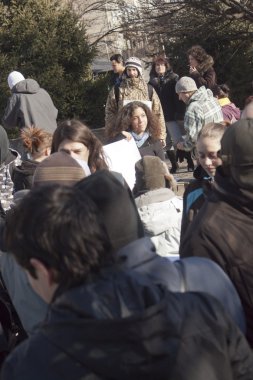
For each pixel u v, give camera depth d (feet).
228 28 65.51
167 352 6.65
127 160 18.75
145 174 13.82
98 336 6.48
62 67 54.13
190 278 8.05
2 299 12.37
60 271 6.78
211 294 7.91
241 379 7.21
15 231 6.93
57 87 53.16
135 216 8.56
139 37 69.21
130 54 74.28
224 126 13.43
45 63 53.42
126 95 30.66
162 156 21.80
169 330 6.74
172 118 39.19
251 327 9.36
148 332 6.57
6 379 6.69
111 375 6.49
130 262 7.88
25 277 10.09
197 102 26.73
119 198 8.45
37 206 6.91
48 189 7.09
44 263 6.84
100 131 33.06
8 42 53.21
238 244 9.49
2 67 51.96
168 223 13.42
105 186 8.48
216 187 9.94
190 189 12.94
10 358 6.76
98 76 59.16
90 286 6.76
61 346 6.56
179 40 66.69
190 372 6.70
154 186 13.75
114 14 80.07
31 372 6.57
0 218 13.96
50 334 6.64
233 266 9.44
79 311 6.62
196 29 65.72
